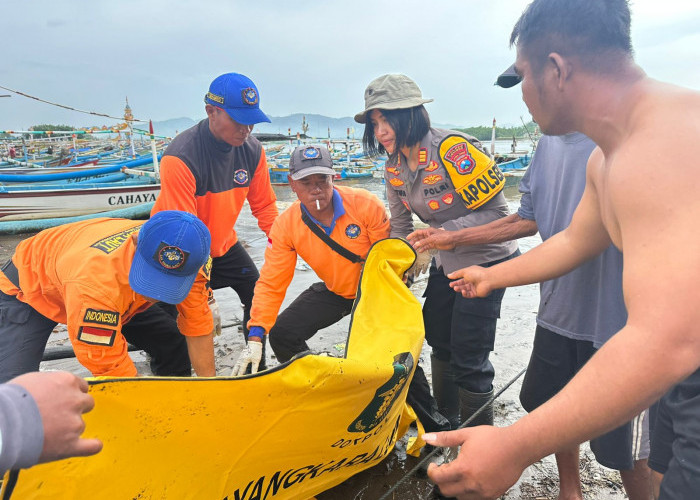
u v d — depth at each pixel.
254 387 1.83
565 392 1.17
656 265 1.10
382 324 2.83
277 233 3.23
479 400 3.03
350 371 2.03
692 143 1.13
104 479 1.66
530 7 1.37
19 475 1.47
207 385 1.74
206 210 3.82
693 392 1.44
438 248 2.83
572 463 2.58
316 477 2.43
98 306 2.40
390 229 3.28
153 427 1.72
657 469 1.89
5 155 24.23
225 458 1.96
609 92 1.31
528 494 2.80
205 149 3.62
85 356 2.43
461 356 3.00
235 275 4.32
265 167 4.23
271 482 2.21
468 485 1.26
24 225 11.64
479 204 2.91
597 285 2.26
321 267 3.23
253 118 3.50
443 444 1.30
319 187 2.93
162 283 2.43
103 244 2.57
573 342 2.46
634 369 1.08
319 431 2.15
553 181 2.44
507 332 4.75
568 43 1.30
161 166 3.55
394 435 2.92
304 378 1.91
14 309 2.82
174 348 3.58
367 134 3.14
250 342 3.04
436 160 2.89
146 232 2.42
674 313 1.05
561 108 1.40
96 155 22.42
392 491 2.67
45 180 12.59
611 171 1.26
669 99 1.22
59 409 1.12
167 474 1.83
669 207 1.11
